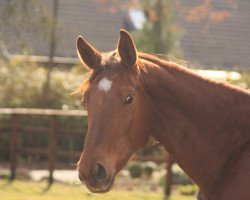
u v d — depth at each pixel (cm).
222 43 3294
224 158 543
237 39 3341
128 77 522
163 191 1368
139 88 529
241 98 550
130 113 519
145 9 2302
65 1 3198
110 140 509
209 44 3272
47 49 2955
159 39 2281
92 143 506
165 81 542
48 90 1928
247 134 541
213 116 545
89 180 502
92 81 526
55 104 1911
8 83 1938
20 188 1347
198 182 553
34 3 2267
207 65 3159
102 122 509
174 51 2336
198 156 547
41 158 1791
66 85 1945
